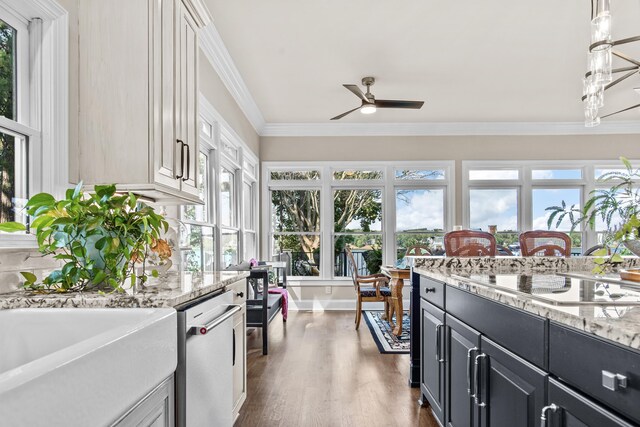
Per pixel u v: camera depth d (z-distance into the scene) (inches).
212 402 61.7
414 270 100.1
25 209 60.6
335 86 175.2
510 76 164.9
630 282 61.4
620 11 115.5
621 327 31.1
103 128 68.4
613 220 221.8
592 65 91.1
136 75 68.2
